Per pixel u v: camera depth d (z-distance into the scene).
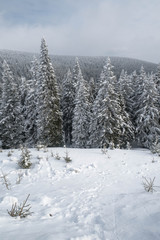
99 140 20.58
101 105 20.64
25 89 28.52
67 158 9.27
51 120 20.97
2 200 4.55
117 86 22.55
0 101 24.64
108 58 19.19
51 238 2.55
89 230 3.19
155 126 22.12
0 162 9.27
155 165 8.98
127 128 22.52
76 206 4.48
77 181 6.84
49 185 6.42
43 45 19.89
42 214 3.92
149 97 22.00
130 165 8.97
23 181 6.89
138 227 3.21
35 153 10.84
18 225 3.08
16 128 23.55
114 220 3.61
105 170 8.23
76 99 25.34
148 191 5.36
